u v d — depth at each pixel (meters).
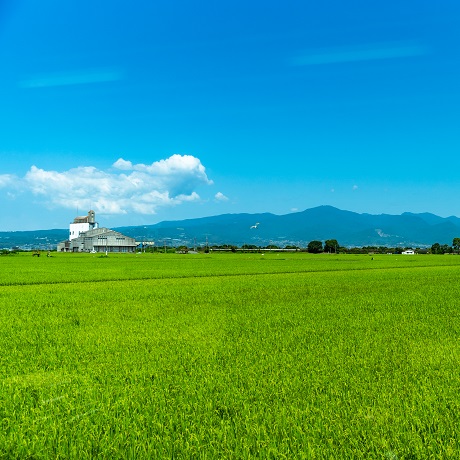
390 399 6.48
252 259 90.19
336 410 6.08
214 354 9.60
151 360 9.12
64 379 7.72
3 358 9.42
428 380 7.49
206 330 12.76
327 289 26.77
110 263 69.12
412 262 75.50
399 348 10.16
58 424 5.70
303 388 7.07
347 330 12.77
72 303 20.14
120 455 4.92
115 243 186.00
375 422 5.66
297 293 24.38
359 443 5.16
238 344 10.62
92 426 5.59
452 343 10.89
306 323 14.10
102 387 7.28
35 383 7.48
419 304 19.30
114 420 5.82
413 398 6.53
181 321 14.59
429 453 4.89
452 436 5.32
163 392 6.91
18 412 6.21
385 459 4.79
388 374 7.89
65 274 42.25
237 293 24.45
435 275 40.53
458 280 34.28
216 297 22.39
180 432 5.48
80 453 4.97
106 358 9.29
